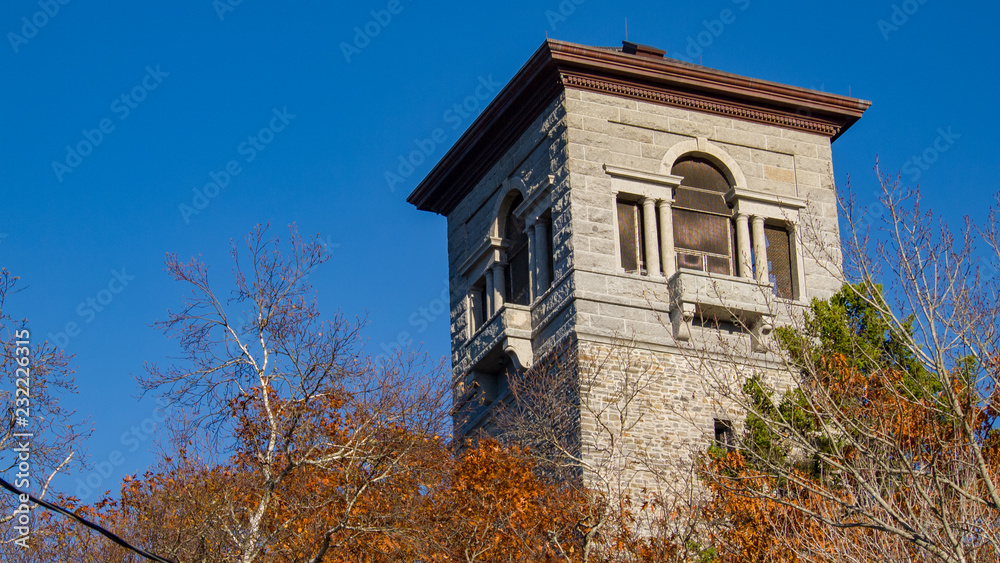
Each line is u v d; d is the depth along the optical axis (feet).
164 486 100.48
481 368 139.54
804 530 85.25
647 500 118.62
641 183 136.26
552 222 136.67
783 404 96.53
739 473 94.63
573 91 137.08
